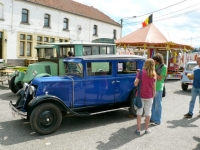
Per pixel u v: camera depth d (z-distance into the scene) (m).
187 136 5.06
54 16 25.52
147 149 4.31
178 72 16.98
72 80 5.52
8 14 20.88
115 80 6.14
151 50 16.91
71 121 6.07
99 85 5.89
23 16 22.48
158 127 5.66
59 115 5.11
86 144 4.49
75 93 5.58
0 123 5.71
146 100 5.09
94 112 5.68
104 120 6.20
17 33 21.77
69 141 4.64
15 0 21.28
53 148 4.28
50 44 9.21
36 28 23.59
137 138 4.88
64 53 8.99
